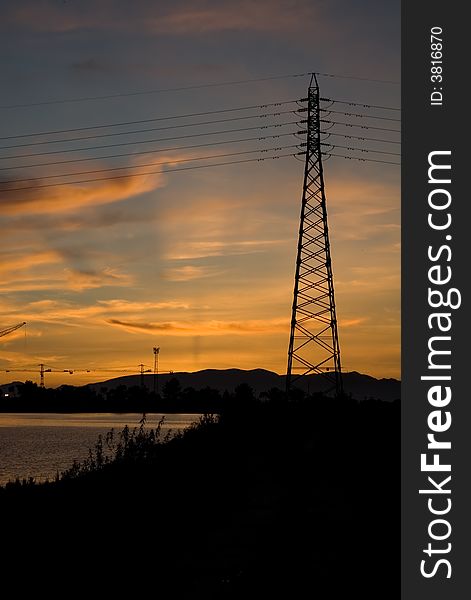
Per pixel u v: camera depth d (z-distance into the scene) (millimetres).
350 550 17625
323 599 13328
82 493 22469
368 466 34625
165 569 15734
